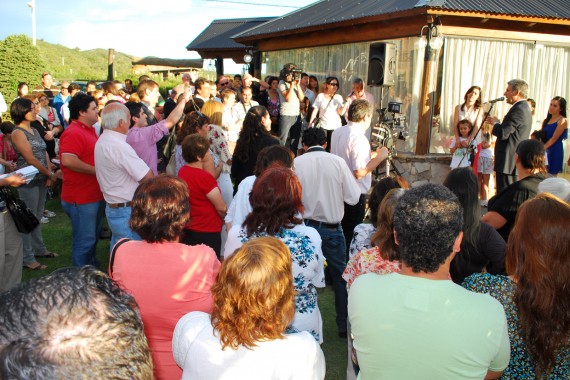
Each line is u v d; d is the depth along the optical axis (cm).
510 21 791
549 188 320
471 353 155
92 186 449
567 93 881
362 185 475
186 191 241
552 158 740
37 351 78
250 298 171
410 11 743
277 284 174
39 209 557
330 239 388
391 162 727
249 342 170
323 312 449
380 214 249
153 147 477
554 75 858
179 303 225
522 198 337
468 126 740
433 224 162
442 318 157
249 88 771
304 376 175
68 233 648
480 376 158
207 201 389
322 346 393
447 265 169
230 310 173
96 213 456
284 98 854
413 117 794
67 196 451
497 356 163
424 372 157
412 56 785
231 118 697
